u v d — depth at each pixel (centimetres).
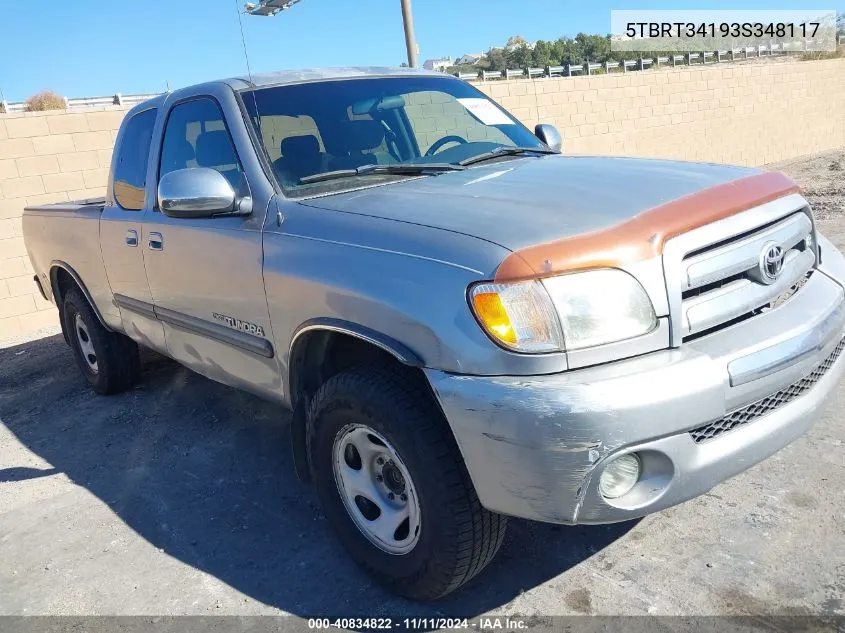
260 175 313
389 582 269
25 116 745
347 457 276
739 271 234
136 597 289
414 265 233
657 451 209
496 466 213
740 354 220
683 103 1474
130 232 402
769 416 233
